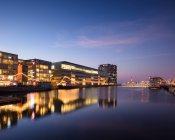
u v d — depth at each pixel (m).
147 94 109.25
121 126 29.52
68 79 198.88
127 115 39.28
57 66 190.75
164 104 59.28
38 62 157.75
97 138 23.33
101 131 26.55
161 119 35.16
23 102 59.03
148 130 27.11
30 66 155.00
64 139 22.94
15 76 130.38
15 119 34.00
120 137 23.75
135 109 48.09
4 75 120.94
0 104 50.69
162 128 28.23
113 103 61.72
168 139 22.98
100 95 98.19
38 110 44.03
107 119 35.19
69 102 62.72
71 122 32.16
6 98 56.91
